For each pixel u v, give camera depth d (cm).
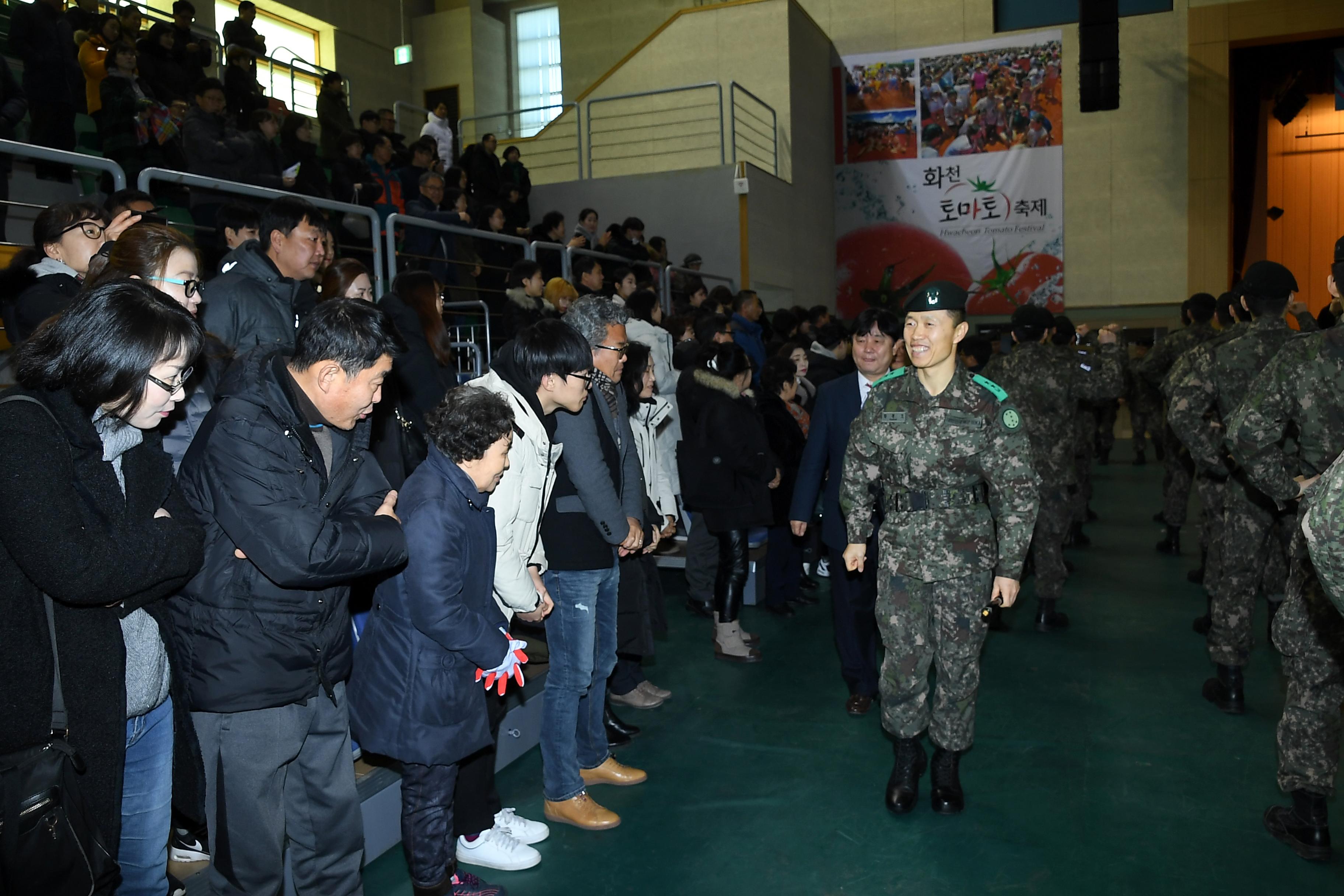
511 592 235
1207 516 465
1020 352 478
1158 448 1013
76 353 149
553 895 246
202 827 217
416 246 606
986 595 274
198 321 231
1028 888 244
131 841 171
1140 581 568
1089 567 609
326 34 1332
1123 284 1323
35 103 556
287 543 168
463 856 263
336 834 200
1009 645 452
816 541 564
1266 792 295
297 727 182
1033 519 261
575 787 281
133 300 153
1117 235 1321
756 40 1198
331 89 885
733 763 323
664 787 306
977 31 1341
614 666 304
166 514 168
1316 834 254
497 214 695
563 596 271
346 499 195
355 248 488
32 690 147
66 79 564
